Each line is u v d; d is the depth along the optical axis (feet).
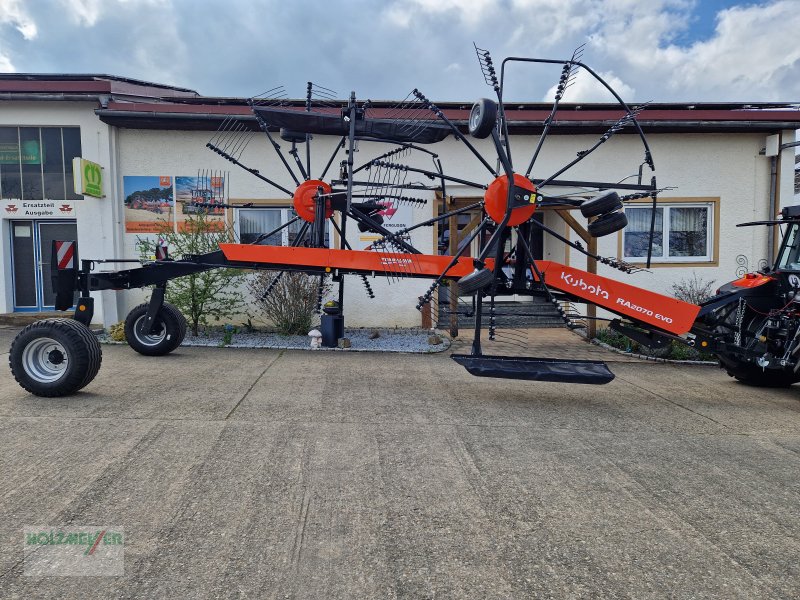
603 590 8.34
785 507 11.32
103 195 34.24
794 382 22.07
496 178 16.85
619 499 11.50
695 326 20.75
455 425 16.10
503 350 29.86
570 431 15.90
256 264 20.12
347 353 28.04
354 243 35.47
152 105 32.96
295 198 21.20
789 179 36.29
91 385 19.49
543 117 34.24
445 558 9.10
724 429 16.62
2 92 32.86
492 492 11.64
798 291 20.17
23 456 12.75
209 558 8.90
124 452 13.14
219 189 35.09
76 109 34.01
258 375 22.04
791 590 8.46
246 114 33.27
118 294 34.12
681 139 36.27
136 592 8.00
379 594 8.09
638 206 36.73
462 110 34.99
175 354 26.18
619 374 24.81
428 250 35.40
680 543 9.78
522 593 8.21
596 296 19.10
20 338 17.47
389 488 11.67
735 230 36.78
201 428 15.03
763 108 36.19
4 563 8.62
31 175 34.83
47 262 35.81
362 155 35.24
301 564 8.80
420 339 32.12
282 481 11.83
